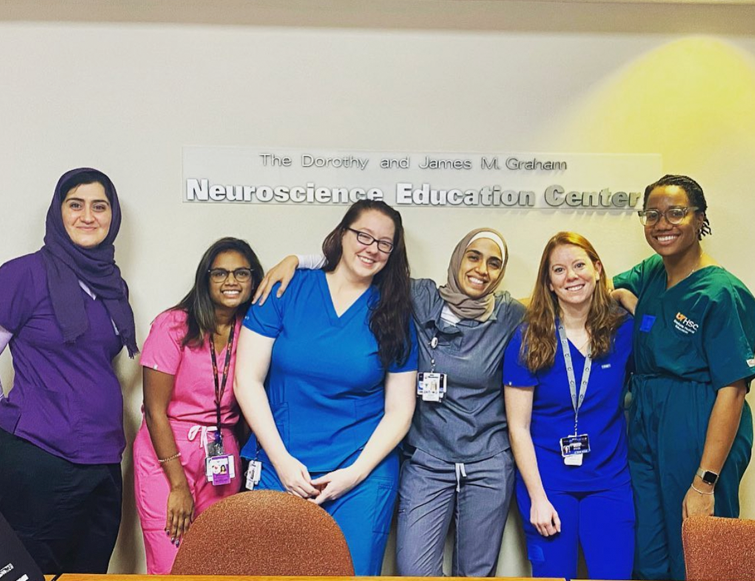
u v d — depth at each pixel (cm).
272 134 285
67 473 268
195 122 285
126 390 283
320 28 286
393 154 286
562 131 289
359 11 286
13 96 283
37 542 266
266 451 270
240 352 276
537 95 288
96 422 273
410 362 275
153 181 284
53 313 272
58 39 283
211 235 284
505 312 280
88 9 283
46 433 268
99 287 278
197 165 284
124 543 285
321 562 184
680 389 271
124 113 284
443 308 279
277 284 277
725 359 267
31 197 282
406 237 285
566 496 276
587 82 289
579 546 289
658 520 272
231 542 185
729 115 291
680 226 276
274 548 185
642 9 289
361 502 266
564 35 288
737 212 290
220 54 285
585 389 275
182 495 275
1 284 272
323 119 286
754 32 291
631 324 281
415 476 277
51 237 276
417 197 286
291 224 284
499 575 289
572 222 288
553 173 288
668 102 290
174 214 284
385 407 276
